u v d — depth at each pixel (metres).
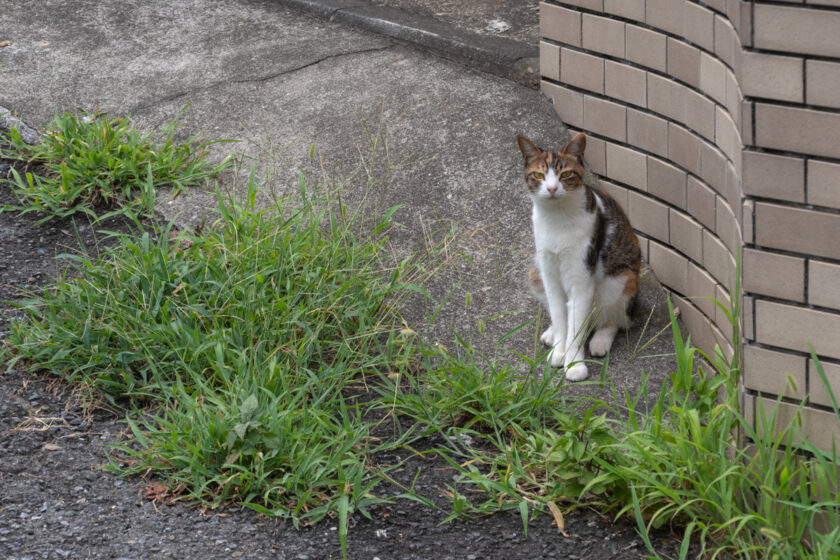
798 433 3.19
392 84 5.79
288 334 4.09
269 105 5.75
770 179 3.07
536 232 4.18
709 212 4.13
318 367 4.10
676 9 4.18
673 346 4.38
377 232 4.70
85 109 5.73
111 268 4.41
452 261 4.71
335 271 4.31
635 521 3.32
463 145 5.25
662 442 3.36
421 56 6.07
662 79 4.39
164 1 7.01
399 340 4.20
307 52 6.23
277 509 3.29
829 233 3.00
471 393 3.81
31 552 3.02
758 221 3.12
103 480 3.43
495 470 3.53
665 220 4.57
